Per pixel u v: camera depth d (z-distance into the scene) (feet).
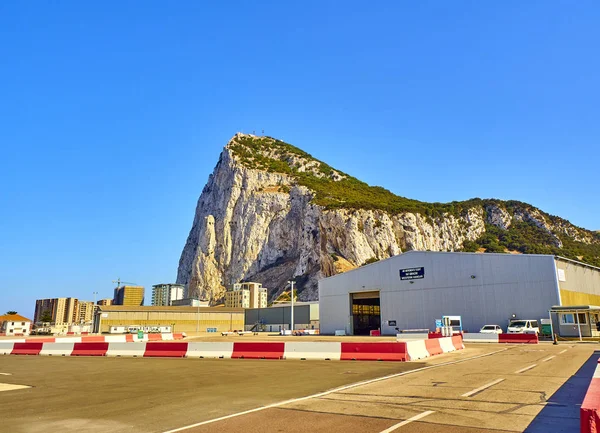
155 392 42.50
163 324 319.27
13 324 371.76
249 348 86.74
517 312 156.25
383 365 66.18
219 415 30.68
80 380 53.88
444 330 138.82
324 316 215.92
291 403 34.76
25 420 30.60
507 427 26.12
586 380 45.70
